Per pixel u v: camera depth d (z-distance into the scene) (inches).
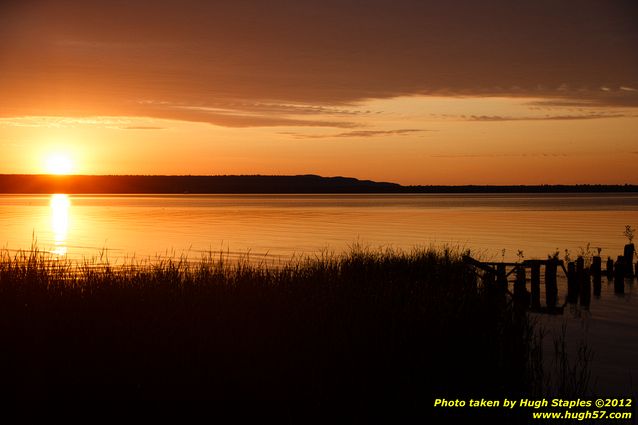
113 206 4849.9
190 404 407.2
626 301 865.5
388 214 3316.9
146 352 455.5
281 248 1476.4
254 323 501.7
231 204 5393.7
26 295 561.9
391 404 408.2
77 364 440.1
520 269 811.4
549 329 681.6
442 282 767.1
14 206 4813.0
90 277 636.7
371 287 624.4
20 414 391.9
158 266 837.8
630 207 4367.6
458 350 464.8
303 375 434.0
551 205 4931.1
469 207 4475.9
